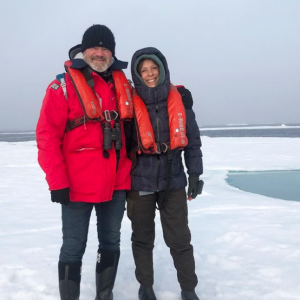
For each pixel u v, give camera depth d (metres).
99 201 1.81
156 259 2.74
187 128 2.06
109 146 1.81
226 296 2.12
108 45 1.87
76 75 1.78
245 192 6.14
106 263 1.97
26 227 3.79
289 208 4.67
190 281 2.03
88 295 2.15
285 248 2.96
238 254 2.86
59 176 1.69
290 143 20.83
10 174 8.73
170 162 1.96
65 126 1.80
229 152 15.09
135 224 2.04
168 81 2.00
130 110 1.90
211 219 4.05
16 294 2.15
